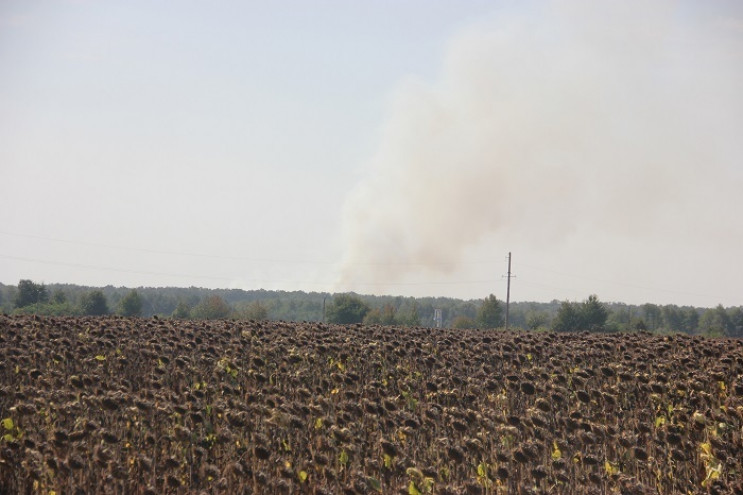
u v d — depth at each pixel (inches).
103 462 844.6
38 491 826.2
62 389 1205.7
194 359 1441.9
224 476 870.4
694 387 1216.2
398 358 1547.7
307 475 859.4
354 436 948.6
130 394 1072.8
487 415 1064.2
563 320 7554.1
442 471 900.0
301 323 2309.3
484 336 1991.9
